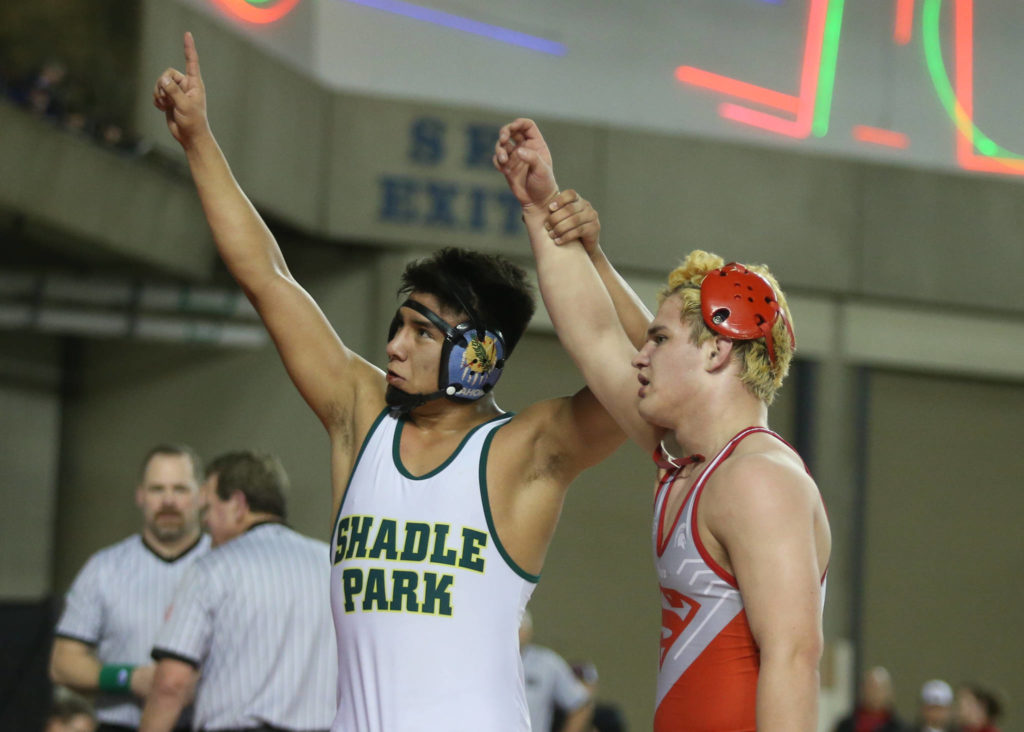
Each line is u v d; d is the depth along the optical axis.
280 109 16.39
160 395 17.95
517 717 3.46
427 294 3.66
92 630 6.71
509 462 3.57
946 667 18.56
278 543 5.98
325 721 5.88
